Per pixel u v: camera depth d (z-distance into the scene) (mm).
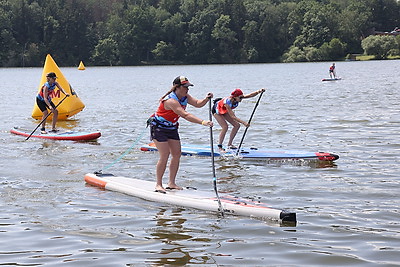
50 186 10805
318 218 8438
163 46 133250
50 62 22656
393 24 162125
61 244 7480
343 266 6570
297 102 28875
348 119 20641
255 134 17531
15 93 41125
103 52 132000
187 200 9273
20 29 131750
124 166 12734
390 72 65250
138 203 9539
